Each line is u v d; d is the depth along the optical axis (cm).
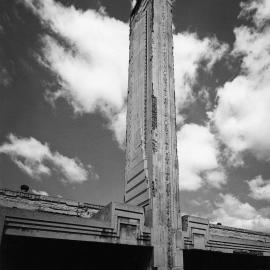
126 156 1187
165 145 1038
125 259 970
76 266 973
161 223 920
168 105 1102
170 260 889
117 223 833
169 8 1287
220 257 1295
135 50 1305
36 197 1047
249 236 1481
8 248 876
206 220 1033
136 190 1036
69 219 753
